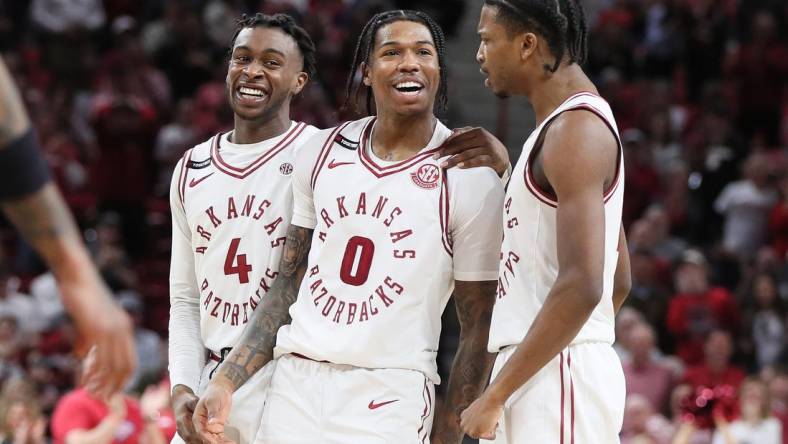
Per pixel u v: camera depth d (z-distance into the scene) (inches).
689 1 788.6
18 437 385.4
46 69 730.8
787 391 441.4
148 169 625.0
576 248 173.3
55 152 649.0
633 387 458.0
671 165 656.4
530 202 185.0
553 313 173.2
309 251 213.6
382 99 205.5
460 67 722.2
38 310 541.3
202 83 717.9
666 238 587.2
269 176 223.5
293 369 206.8
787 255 569.0
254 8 753.0
